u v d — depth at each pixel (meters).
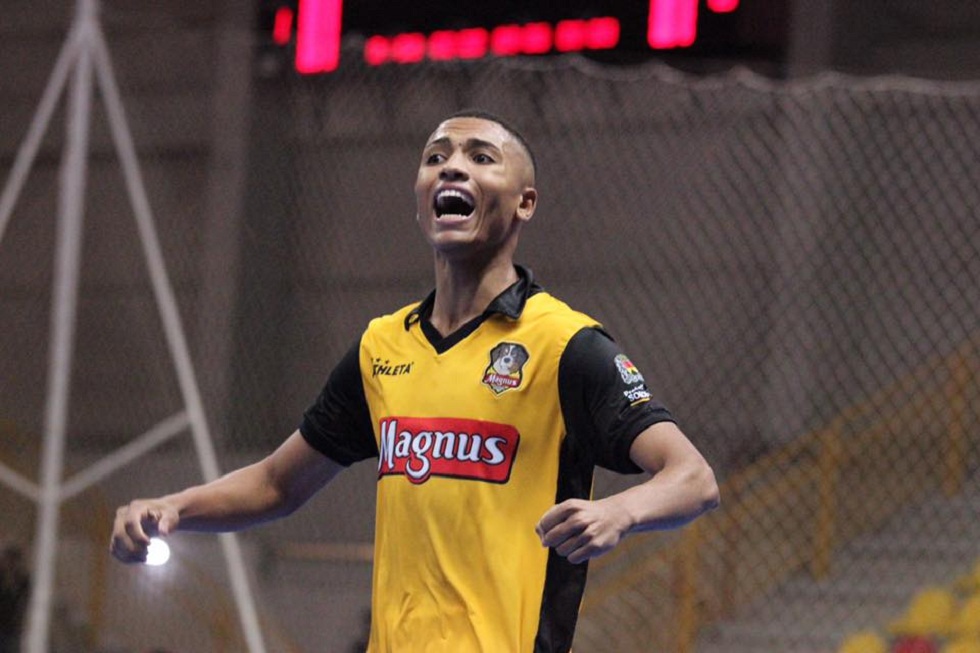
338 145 38.12
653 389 33.78
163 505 9.23
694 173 33.91
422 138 37.09
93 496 37.09
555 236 35.00
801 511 32.38
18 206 40.41
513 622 8.49
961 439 32.62
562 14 35.91
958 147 32.41
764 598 31.92
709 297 33.50
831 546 32.41
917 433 32.94
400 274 37.38
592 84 34.97
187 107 40.16
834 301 32.78
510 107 35.44
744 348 33.09
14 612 31.16
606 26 35.59
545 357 8.79
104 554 36.12
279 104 39.09
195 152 39.84
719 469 32.75
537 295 9.20
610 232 34.44
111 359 38.53
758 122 33.47
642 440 8.49
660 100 34.31
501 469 8.67
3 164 41.50
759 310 33.06
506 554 8.57
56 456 23.78
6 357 39.53
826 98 31.92
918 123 32.66
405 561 8.73
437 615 8.55
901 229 32.88
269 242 38.69
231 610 35.81
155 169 39.97
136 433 37.56
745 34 35.06
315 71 36.66
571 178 34.94
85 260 39.59
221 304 38.19
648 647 31.84
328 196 38.25
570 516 7.45
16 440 38.41
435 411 8.88
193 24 40.66
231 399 37.53
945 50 37.56
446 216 9.11
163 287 24.27
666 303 33.88
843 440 32.75
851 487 32.94
